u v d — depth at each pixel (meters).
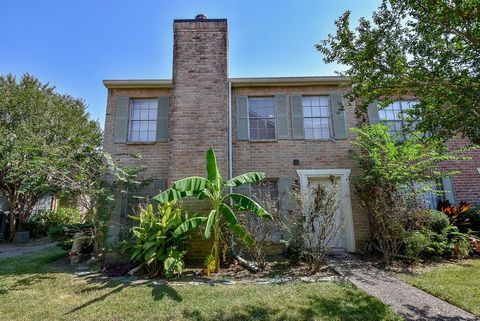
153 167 8.94
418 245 6.56
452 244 7.02
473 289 4.74
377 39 4.30
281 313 3.95
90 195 6.87
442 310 4.00
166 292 4.86
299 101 9.56
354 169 9.00
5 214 14.27
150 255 5.86
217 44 9.23
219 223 6.75
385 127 8.05
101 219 7.16
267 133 9.49
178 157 8.40
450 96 3.82
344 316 3.82
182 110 8.70
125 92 9.60
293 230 6.75
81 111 15.50
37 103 13.38
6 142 10.70
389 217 6.88
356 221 8.54
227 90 8.94
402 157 7.71
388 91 4.57
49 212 15.13
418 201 8.08
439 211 7.94
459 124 3.75
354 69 4.78
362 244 8.34
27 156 8.26
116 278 5.81
